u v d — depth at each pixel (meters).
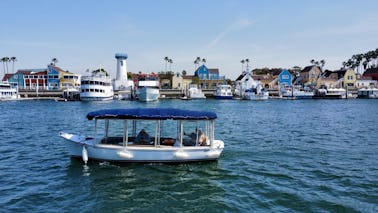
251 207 12.47
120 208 12.39
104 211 12.11
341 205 12.57
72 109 62.00
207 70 124.19
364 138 28.14
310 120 43.56
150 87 90.44
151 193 13.96
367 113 54.06
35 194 13.71
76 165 17.98
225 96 100.00
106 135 18.66
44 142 25.41
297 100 99.31
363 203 12.80
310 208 12.32
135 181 15.45
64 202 12.91
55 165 18.12
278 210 12.16
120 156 17.66
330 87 118.00
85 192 14.00
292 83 130.75
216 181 15.55
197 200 13.20
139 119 17.69
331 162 19.25
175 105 75.31
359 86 120.62
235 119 44.75
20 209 12.21
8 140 26.39
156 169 17.25
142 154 17.72
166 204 12.80
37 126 36.12
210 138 18.64
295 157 20.55
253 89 104.56
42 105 73.19
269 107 70.12
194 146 18.25
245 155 20.94
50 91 98.56
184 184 15.11
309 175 16.48
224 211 12.13
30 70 116.56
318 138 28.16
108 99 90.19
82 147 18.45
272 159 19.95
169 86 121.50
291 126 36.84
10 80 111.75
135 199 13.28
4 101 87.00
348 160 19.75
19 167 17.83
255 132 31.77
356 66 150.25
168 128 23.19
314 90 107.88
